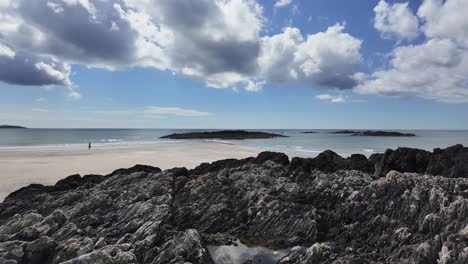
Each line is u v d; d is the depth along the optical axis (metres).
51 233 10.90
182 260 8.86
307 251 9.30
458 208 9.43
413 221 10.17
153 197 13.96
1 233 10.87
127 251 9.32
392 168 15.47
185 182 16.27
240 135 132.38
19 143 74.38
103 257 8.53
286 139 113.88
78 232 10.87
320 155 18.17
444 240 8.50
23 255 9.03
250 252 10.23
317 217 11.38
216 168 18.83
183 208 13.07
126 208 13.23
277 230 11.39
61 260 9.00
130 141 91.94
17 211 13.84
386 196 11.59
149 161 36.03
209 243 10.77
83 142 82.19
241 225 11.89
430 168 14.50
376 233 10.23
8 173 26.53
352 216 11.35
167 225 11.38
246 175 16.00
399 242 9.40
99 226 11.92
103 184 16.61
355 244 9.89
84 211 13.16
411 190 11.35
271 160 18.31
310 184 14.73
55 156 40.53
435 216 9.62
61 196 15.02
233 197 14.03
